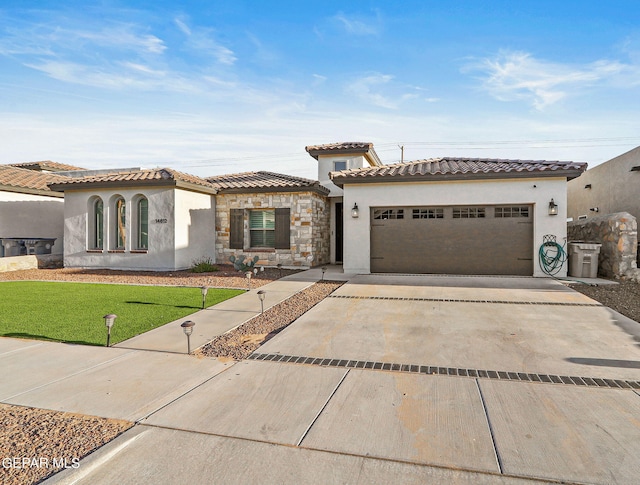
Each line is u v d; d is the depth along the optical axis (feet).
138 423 11.76
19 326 23.16
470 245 43.62
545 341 19.63
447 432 11.07
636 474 9.09
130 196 51.72
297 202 54.60
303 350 18.62
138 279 43.91
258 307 28.48
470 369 15.98
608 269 40.98
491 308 26.99
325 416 12.09
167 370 16.15
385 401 13.11
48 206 65.00
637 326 22.26
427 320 24.00
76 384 14.70
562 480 8.93
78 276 46.68
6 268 51.34
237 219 57.21
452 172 42.06
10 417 12.19
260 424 11.63
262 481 9.04
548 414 12.04
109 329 19.43
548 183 40.93
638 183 46.34
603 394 13.47
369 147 63.10
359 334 21.21
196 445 10.55
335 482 8.99
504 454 9.94
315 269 52.47
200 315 25.99
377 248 45.96
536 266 41.34
